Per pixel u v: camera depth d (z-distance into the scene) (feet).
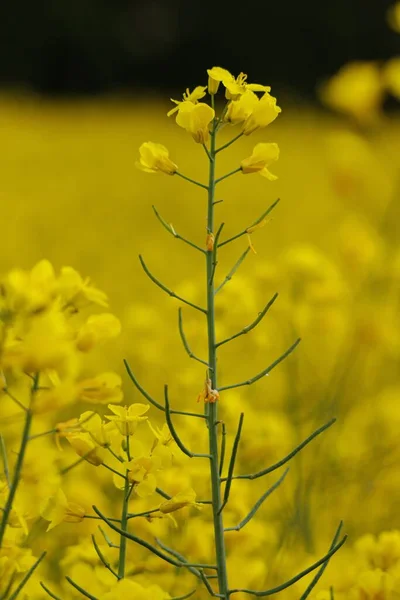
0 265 37.50
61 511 7.66
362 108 18.63
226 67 136.56
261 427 14.64
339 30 132.46
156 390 20.38
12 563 8.09
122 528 8.01
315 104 112.37
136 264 38.42
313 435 7.79
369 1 131.75
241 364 21.18
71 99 127.54
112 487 14.24
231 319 18.79
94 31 134.21
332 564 10.61
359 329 18.57
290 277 20.07
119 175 65.82
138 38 135.74
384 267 20.18
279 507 14.84
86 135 84.94
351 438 17.07
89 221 49.96
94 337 7.11
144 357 20.81
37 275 7.09
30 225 46.83
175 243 43.98
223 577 7.76
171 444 8.10
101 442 7.84
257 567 10.84
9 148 75.92
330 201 54.08
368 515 15.76
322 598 9.12
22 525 7.39
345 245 21.62
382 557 9.78
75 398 6.89
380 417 17.54
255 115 8.30
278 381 20.07
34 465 8.23
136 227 48.88
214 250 7.93
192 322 19.20
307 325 20.02
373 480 16.07
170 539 10.99
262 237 45.83
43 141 80.12
